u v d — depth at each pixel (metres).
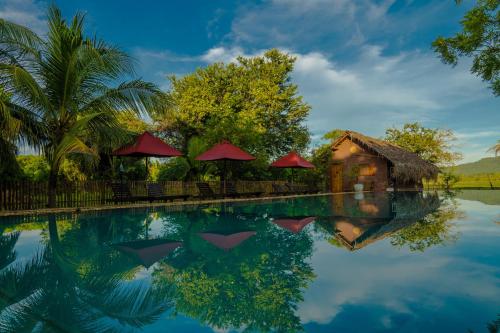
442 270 3.61
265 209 11.09
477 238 5.50
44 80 10.28
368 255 4.36
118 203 12.08
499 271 3.55
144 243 5.35
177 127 25.20
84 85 10.86
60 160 9.95
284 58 29.06
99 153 13.18
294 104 28.42
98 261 4.20
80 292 3.05
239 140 19.83
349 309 2.56
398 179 26.59
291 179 22.70
